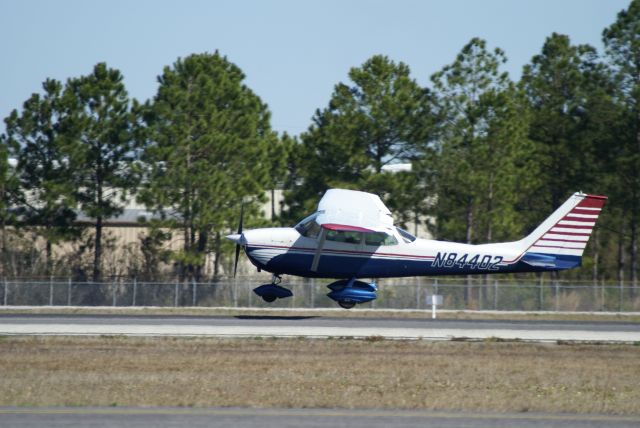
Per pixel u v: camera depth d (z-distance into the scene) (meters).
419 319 110.19
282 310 138.75
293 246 102.19
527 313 141.12
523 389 68.44
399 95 180.00
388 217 105.62
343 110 182.75
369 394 64.50
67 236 172.38
